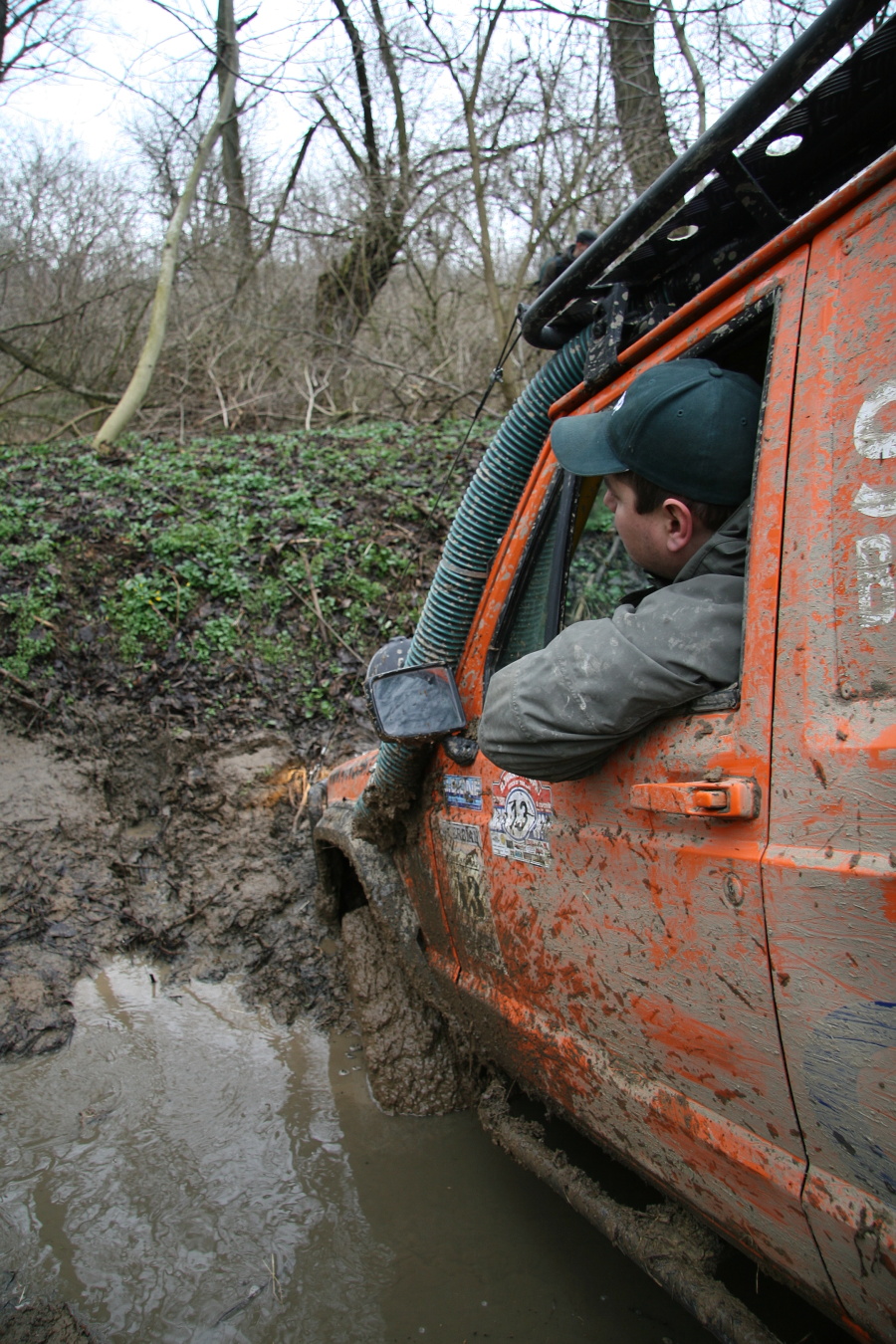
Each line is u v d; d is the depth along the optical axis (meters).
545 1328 2.39
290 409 12.84
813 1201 1.48
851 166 1.97
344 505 7.90
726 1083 1.68
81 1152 3.13
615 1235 2.12
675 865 1.72
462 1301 2.49
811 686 1.48
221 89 11.75
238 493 8.07
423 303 15.40
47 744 5.55
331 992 4.16
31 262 13.60
